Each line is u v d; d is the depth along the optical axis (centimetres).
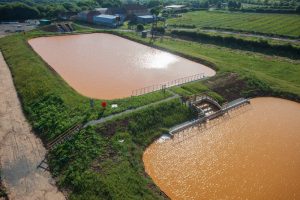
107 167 3659
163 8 16888
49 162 3878
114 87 5909
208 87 5934
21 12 13188
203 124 4931
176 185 3581
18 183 3528
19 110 5169
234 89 6044
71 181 3500
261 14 15200
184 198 3388
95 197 3262
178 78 6512
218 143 4441
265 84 6316
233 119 5144
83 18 13000
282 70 7388
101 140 4091
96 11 12912
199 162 4003
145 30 11556
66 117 4616
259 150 4294
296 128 4891
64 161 3812
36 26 11888
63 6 14850
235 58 8219
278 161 4062
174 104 5109
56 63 7312
